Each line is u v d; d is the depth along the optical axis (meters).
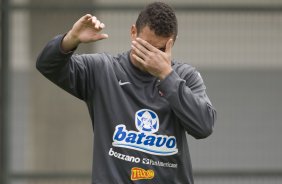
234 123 29.75
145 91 14.72
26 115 29.70
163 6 14.45
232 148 29.52
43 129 29.22
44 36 28.62
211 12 27.56
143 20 14.41
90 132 29.14
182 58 28.00
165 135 14.62
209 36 27.94
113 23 27.58
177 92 14.21
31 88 29.50
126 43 27.75
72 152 29.08
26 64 29.06
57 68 14.37
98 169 14.62
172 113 14.67
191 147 29.27
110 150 14.62
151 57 14.24
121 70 14.85
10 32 26.94
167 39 14.39
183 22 27.73
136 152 14.55
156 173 14.62
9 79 26.84
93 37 14.16
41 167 29.17
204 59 28.11
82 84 14.86
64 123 29.17
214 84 30.06
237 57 28.12
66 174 26.77
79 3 29.09
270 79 29.61
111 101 14.71
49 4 28.42
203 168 27.94
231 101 29.94
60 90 29.25
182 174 14.90
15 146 29.83
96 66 14.92
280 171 27.05
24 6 27.19
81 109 29.22
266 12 27.64
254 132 29.64
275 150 29.50
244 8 27.53
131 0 28.81
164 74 14.31
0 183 26.53
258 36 27.97
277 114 29.61
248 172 27.06
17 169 29.58
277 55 28.09
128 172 14.52
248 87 29.89
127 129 14.62
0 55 26.83
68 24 28.47
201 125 14.39
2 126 26.73
